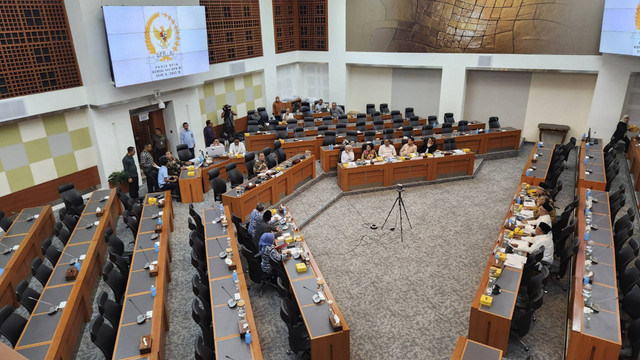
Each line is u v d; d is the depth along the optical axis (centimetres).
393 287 870
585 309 652
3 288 794
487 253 979
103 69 1238
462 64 1827
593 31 1557
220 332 630
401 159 1370
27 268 922
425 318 779
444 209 1210
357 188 1352
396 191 1348
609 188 1202
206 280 796
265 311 809
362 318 783
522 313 714
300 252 827
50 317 676
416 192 1338
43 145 1188
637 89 1546
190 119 1598
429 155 1396
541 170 1252
